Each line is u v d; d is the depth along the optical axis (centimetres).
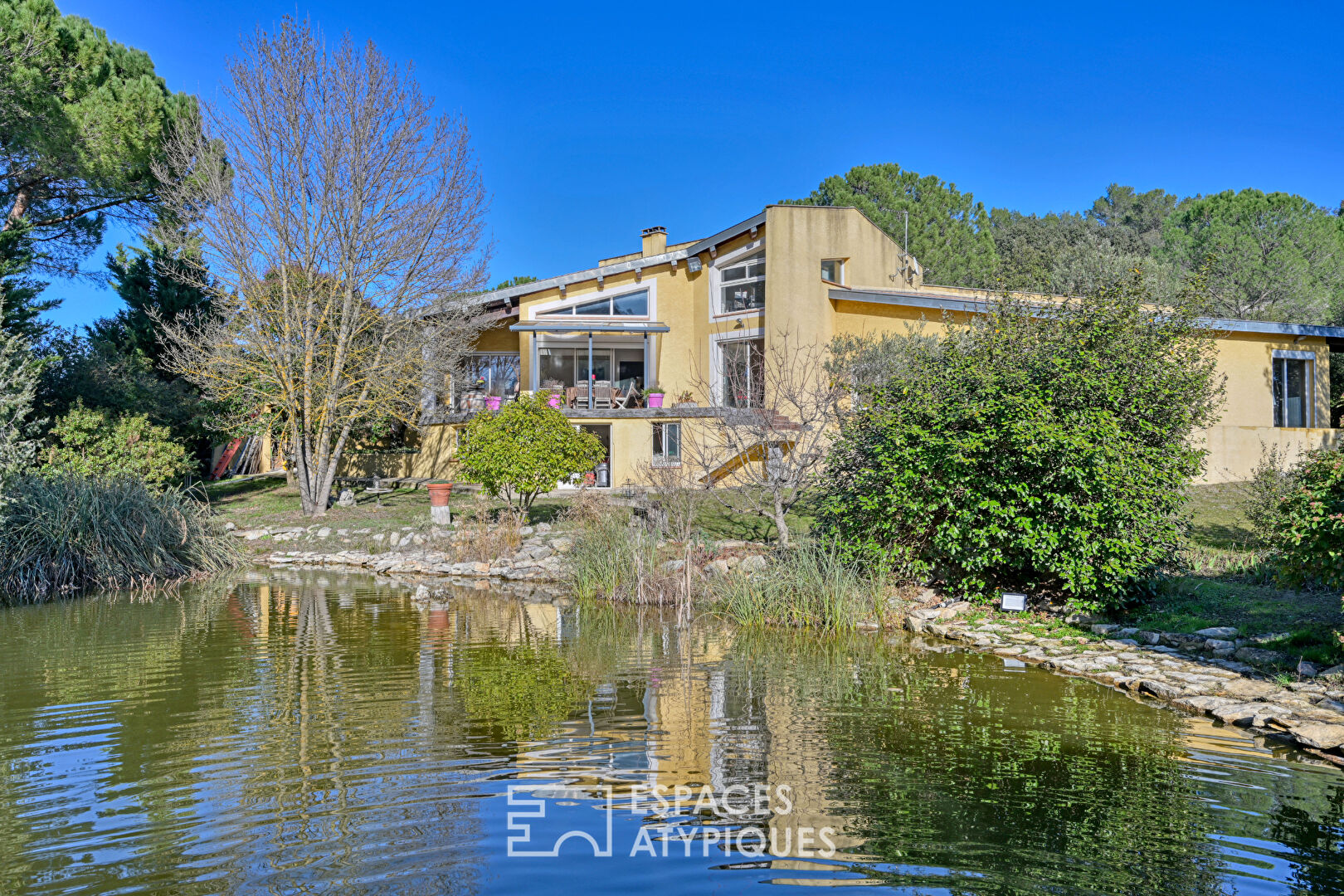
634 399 2847
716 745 689
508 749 677
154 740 696
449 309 2395
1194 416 1273
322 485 2292
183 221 2255
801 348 2353
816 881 466
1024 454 1138
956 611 1212
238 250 2150
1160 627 1053
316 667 952
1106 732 723
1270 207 3847
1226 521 1736
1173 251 4138
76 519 1527
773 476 1609
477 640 1111
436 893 454
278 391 2319
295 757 657
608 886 460
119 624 1214
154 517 1692
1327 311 3328
